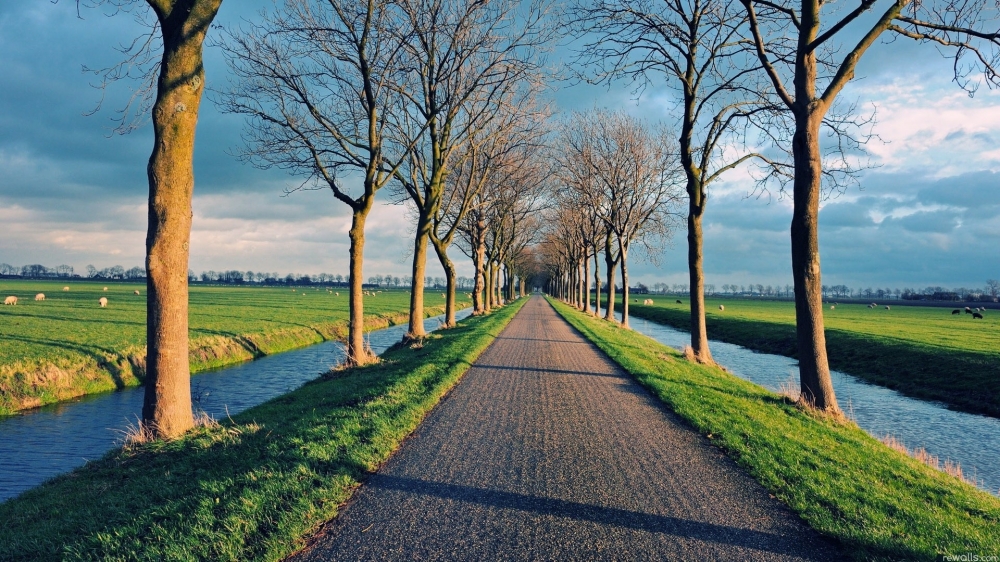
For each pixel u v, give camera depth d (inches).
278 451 252.5
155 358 308.0
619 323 1489.9
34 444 424.5
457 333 936.9
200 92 312.2
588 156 1171.9
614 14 571.5
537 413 356.2
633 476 234.7
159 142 303.0
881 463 275.1
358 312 637.9
